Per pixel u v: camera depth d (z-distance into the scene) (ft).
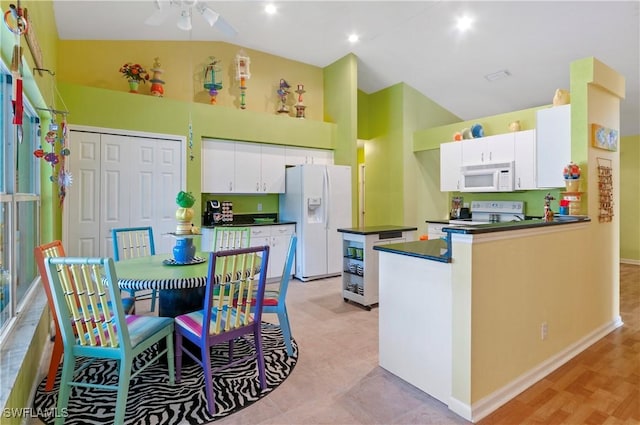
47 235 10.12
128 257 10.62
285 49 17.19
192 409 6.39
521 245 7.22
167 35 14.35
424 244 8.40
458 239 6.33
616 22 12.14
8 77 6.84
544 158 12.27
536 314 7.62
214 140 15.37
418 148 19.67
